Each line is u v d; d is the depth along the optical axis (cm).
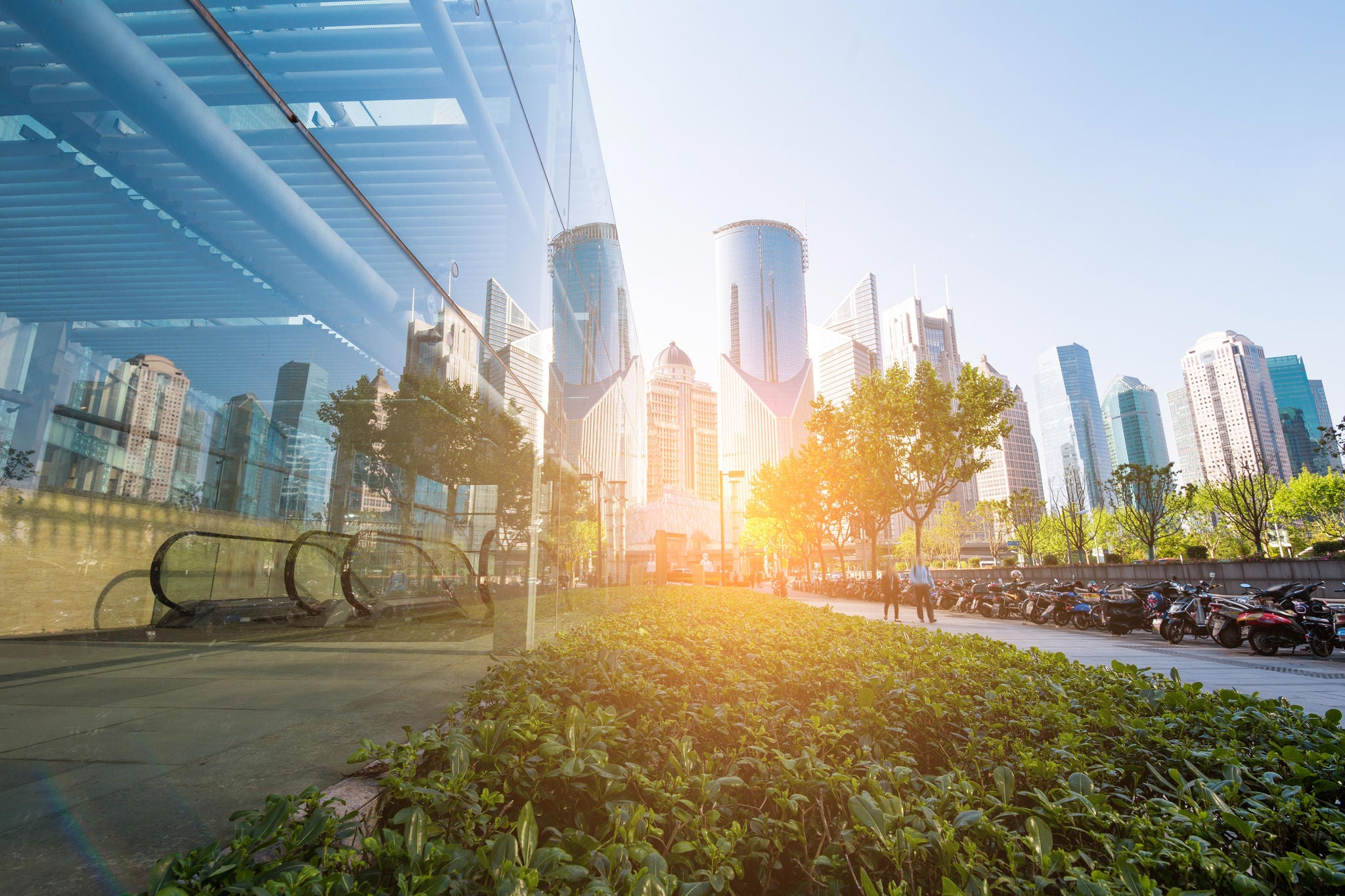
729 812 215
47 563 759
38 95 317
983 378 2502
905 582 2664
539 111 795
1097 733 309
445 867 151
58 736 340
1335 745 280
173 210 455
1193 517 4659
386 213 470
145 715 395
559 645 504
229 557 1027
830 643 564
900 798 200
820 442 3750
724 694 355
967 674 419
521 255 742
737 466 19688
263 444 1045
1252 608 1141
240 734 347
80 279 580
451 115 509
